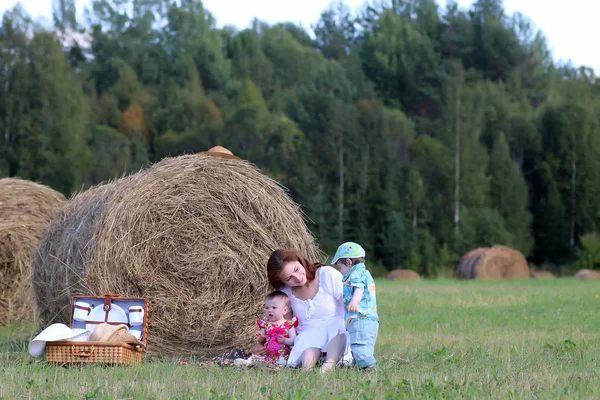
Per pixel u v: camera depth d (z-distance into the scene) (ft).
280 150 178.60
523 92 236.22
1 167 159.63
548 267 164.76
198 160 30.27
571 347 27.14
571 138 180.75
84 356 24.62
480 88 212.23
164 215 29.32
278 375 20.85
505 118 199.52
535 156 190.80
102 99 210.79
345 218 169.89
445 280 108.27
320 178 176.45
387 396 17.42
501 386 18.52
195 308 29.32
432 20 286.05
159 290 29.01
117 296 27.73
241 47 287.89
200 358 28.68
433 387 17.92
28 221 41.70
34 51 170.81
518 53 257.34
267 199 30.71
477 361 23.99
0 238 40.91
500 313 44.75
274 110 227.61
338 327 24.62
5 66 167.63
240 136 186.50
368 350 23.27
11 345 31.73
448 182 176.45
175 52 259.19
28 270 41.06
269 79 262.26
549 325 38.06
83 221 30.50
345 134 179.22
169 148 190.29
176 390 18.72
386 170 179.93
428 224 173.27
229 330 29.63
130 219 28.96
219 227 29.86
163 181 29.55
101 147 174.50
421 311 46.75
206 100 215.72
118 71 241.55
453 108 183.93
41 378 20.93
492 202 178.50
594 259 155.22
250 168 30.89
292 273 24.88
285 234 30.78
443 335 33.55
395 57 255.70
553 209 174.91
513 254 117.50
